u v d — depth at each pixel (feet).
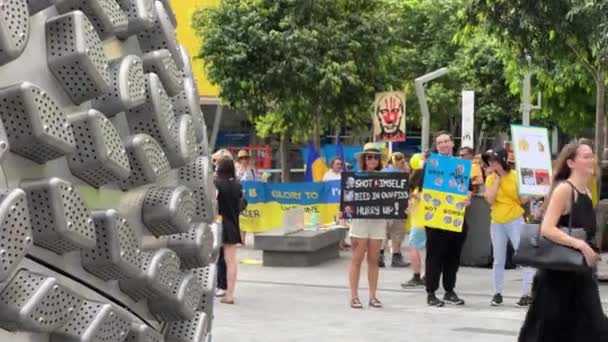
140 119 7.25
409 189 44.37
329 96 79.82
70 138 6.07
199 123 8.84
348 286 47.73
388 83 84.38
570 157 24.77
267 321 37.11
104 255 6.57
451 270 41.88
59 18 6.23
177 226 7.42
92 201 6.59
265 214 66.49
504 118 124.98
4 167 5.75
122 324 6.91
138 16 7.24
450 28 120.06
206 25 82.07
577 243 23.97
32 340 6.13
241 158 70.08
